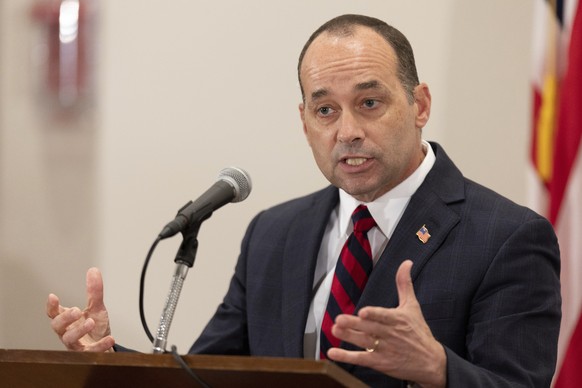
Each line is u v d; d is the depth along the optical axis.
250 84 12.41
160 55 12.77
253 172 12.30
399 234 7.47
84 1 13.09
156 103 12.76
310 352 7.54
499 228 7.34
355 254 7.61
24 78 13.27
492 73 11.45
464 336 7.20
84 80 13.05
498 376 6.64
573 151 9.72
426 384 6.21
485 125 11.43
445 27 11.61
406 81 7.41
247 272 8.20
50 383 6.04
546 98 10.12
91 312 7.11
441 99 11.56
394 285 7.31
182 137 12.64
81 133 13.05
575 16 9.93
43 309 13.03
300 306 7.65
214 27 12.59
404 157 7.34
